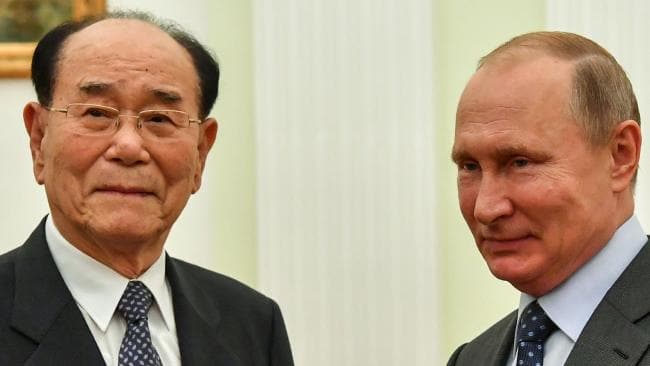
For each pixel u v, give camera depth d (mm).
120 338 4227
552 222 3689
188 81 4281
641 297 3656
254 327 4633
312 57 7027
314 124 7004
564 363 3705
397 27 7016
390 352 6914
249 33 7184
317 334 6938
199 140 4430
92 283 4246
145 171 4145
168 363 4273
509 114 3678
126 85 4133
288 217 6984
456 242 7055
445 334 7027
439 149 7062
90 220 4129
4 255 4391
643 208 6660
